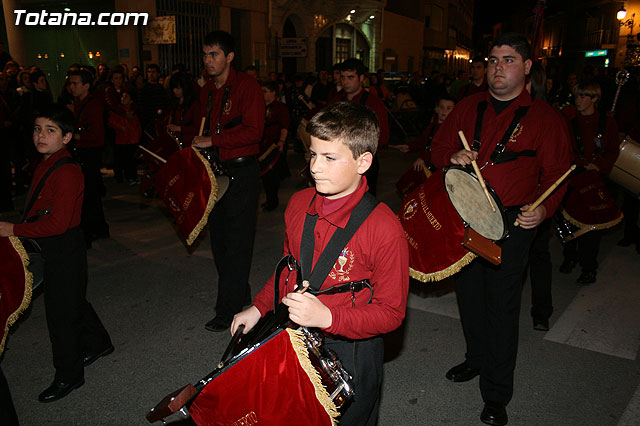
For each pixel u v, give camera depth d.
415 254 2.65
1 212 7.18
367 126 1.69
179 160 3.53
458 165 2.62
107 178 9.55
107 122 8.48
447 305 4.44
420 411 3.04
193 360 3.56
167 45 16.22
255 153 3.87
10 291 2.58
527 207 2.58
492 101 2.77
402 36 32.59
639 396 3.16
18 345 3.80
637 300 4.49
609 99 8.50
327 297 1.78
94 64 16.70
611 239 6.14
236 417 1.63
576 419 2.96
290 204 1.94
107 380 3.33
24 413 3.01
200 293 4.65
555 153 2.63
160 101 9.84
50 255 2.93
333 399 1.68
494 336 2.81
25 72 8.65
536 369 3.46
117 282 4.87
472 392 3.23
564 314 4.24
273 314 1.77
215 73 3.76
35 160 6.17
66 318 3.06
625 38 30.22
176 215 3.54
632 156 3.34
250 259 3.97
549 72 12.48
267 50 19.30
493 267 2.76
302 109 9.54
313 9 22.25
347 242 1.75
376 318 1.68
